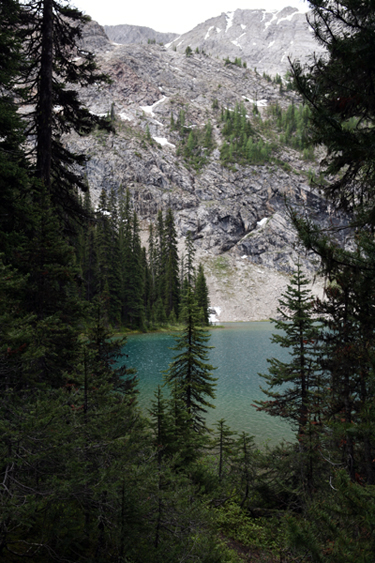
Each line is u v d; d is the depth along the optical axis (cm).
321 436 985
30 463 433
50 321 828
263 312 12394
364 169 439
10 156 1060
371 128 382
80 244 5938
